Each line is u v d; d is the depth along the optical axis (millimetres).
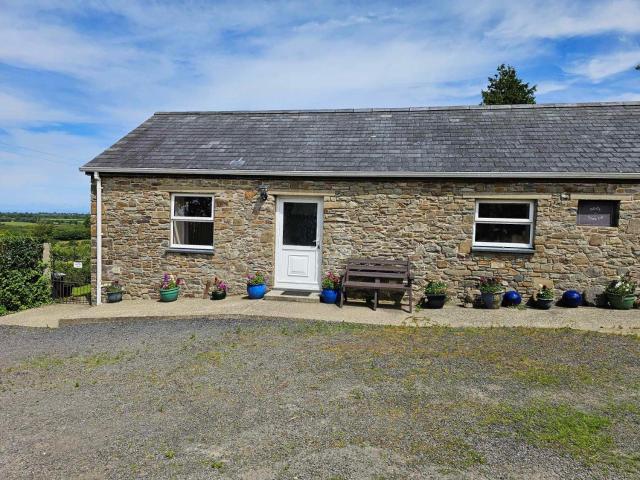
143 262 10836
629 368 5812
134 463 3709
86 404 4949
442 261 9781
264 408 4711
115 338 7734
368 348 6746
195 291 10734
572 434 4043
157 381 5578
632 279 9203
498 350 6590
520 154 9695
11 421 4562
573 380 5391
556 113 11031
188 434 4191
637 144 9617
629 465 3555
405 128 11164
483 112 11453
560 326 7910
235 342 7191
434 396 4941
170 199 10734
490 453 3750
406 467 3568
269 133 11609
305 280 10586
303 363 6113
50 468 3666
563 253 9391
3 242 10383
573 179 9188
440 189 9727
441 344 6926
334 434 4117
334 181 10117
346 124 11664
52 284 11398
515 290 9602
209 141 11453
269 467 3600
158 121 12680
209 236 10906
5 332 8422
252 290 10117
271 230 10461
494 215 9750
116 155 11062
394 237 9938
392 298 9914
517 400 4812
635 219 9109
